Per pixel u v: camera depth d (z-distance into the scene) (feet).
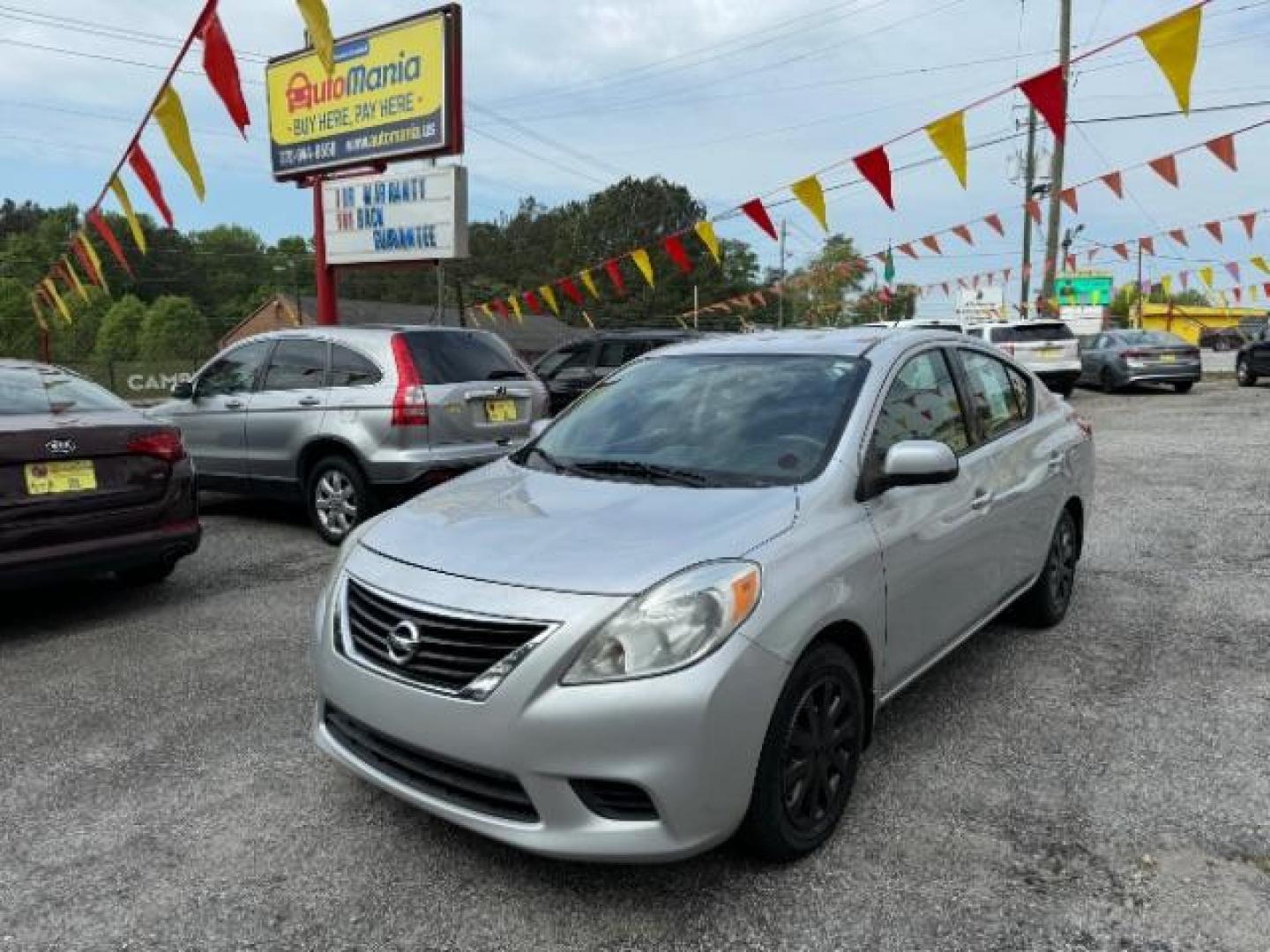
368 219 41.96
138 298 243.19
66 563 16.21
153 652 15.76
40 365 19.16
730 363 13.15
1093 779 11.09
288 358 24.32
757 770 8.70
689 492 10.46
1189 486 29.63
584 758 8.11
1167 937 8.32
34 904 8.98
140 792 11.08
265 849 9.86
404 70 39.24
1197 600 17.88
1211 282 58.80
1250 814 10.28
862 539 10.07
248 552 22.84
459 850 9.80
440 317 41.88
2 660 15.46
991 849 9.69
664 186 224.33
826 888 9.07
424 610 8.86
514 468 12.44
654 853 8.20
